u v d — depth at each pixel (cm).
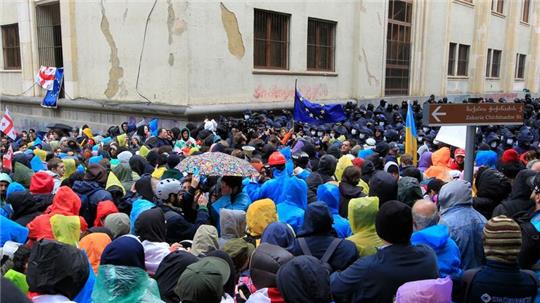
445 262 321
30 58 1994
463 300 286
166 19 1411
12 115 2127
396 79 2291
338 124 1222
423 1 2362
